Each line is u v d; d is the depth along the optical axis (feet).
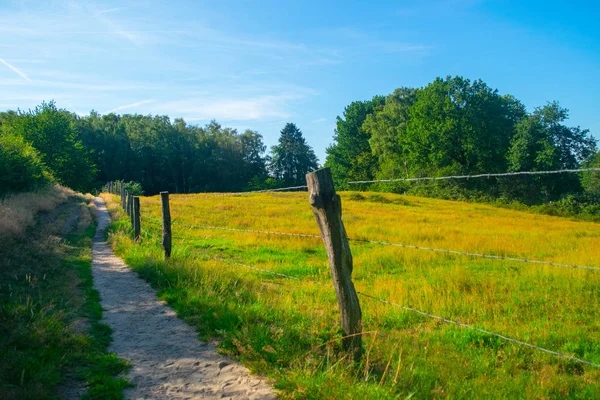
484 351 19.44
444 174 181.68
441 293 29.45
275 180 346.33
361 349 15.08
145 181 319.06
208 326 18.01
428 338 20.76
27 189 90.89
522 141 178.81
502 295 29.17
